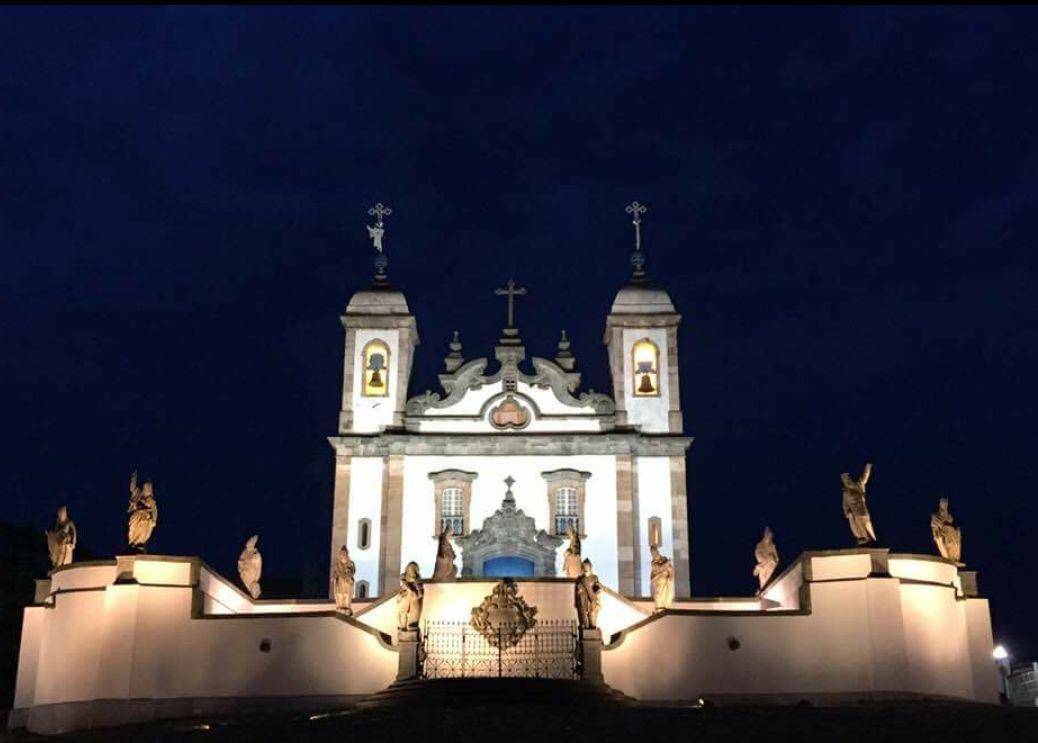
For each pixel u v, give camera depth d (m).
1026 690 47.28
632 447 52.50
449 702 30.62
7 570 54.69
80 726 34.78
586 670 33.94
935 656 35.75
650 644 35.66
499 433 52.75
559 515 51.56
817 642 35.62
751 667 35.50
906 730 24.91
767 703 35.00
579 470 52.03
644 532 51.53
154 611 35.81
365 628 36.06
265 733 25.84
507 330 55.03
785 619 35.91
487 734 24.64
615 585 50.31
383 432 53.03
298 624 35.97
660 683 35.34
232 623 35.94
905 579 36.12
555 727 25.45
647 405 53.62
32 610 38.62
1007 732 24.31
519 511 51.16
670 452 52.66
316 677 35.50
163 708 34.94
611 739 24.11
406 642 34.06
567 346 55.69
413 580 34.66
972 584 38.03
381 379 54.28
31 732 35.88
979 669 37.00
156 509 37.72
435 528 51.47
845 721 26.47
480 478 52.06
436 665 36.12
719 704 34.47
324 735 25.05
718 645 35.72
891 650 34.97
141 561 36.28
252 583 43.78
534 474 52.09
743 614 36.00
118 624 35.41
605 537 51.09
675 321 54.97
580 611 34.59
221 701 35.22
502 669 36.19
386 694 31.88
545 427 53.22
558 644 36.62
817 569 36.34
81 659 35.88
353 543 51.50
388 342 54.84
